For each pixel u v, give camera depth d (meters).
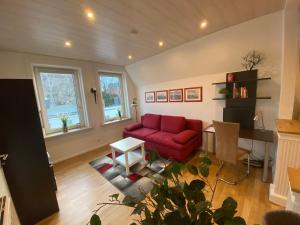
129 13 1.78
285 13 1.86
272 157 2.52
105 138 4.29
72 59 3.50
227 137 2.17
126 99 4.86
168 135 3.45
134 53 3.38
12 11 1.57
